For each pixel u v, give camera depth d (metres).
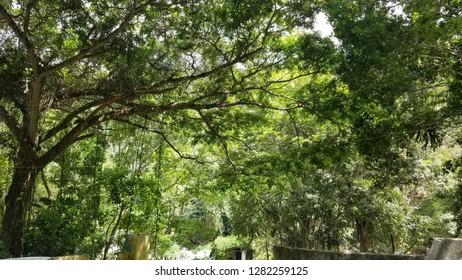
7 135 13.40
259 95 13.67
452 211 16.06
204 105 12.98
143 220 14.93
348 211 16.67
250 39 11.92
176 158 16.72
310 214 17.62
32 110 11.09
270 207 18.67
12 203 10.99
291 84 14.53
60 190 13.56
